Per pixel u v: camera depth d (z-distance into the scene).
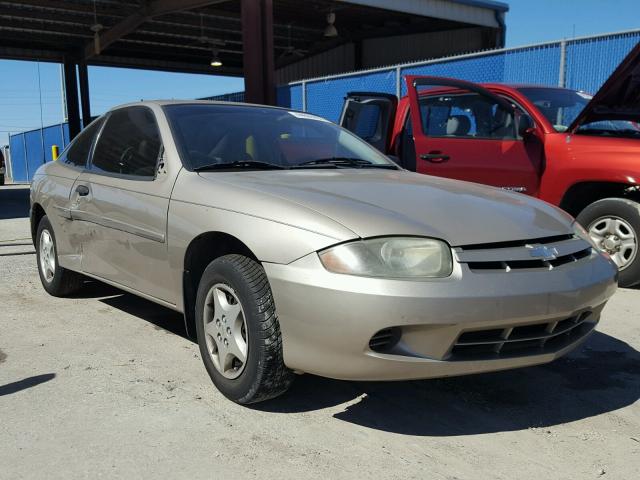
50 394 3.13
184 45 23.22
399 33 20.73
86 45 22.59
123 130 4.20
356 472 2.45
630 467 2.53
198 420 2.86
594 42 8.94
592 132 5.46
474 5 17.67
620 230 5.19
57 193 4.63
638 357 3.80
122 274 3.87
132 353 3.74
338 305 2.52
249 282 2.82
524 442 2.72
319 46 23.38
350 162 4.04
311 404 3.06
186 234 3.18
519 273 2.68
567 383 3.40
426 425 2.87
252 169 3.59
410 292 2.48
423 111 6.09
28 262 6.63
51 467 2.46
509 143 5.57
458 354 2.64
